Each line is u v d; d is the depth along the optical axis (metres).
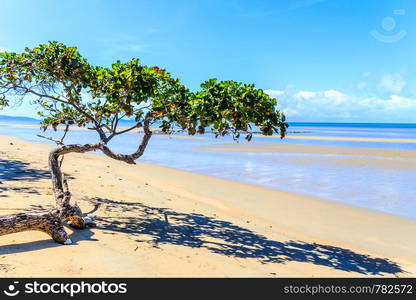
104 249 5.49
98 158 22.59
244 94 6.06
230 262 5.84
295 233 9.04
